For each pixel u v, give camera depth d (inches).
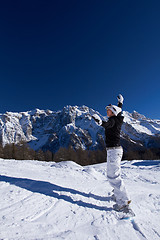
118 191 98.4
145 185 200.4
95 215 87.4
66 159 2252.7
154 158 2817.4
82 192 126.3
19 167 219.5
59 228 68.5
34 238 57.9
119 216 89.8
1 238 55.2
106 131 110.7
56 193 112.6
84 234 66.2
